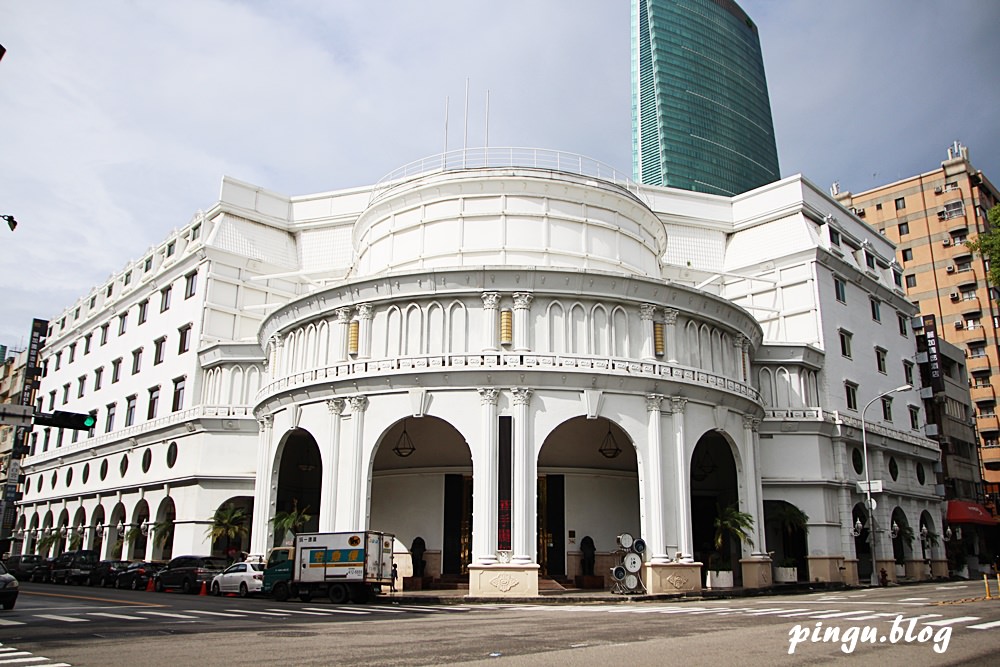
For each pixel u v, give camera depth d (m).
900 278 72.31
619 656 14.52
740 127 197.75
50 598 32.38
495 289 36.44
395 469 42.47
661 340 38.28
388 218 44.94
